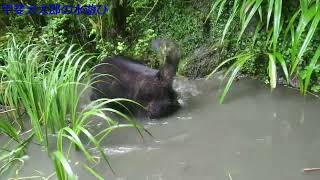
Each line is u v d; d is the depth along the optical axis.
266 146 2.65
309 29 2.89
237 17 3.71
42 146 2.74
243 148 2.64
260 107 3.19
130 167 2.48
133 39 4.36
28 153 2.67
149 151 2.65
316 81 3.28
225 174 2.37
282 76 3.52
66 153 2.65
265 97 3.34
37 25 4.53
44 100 2.73
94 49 4.41
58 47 3.73
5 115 3.23
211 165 2.47
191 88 3.61
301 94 3.27
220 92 3.50
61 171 2.05
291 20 3.08
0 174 2.45
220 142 2.73
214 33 3.90
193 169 2.44
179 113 3.17
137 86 3.09
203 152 2.62
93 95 3.30
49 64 3.46
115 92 3.17
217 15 3.64
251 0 3.18
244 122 2.98
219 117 3.08
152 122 3.06
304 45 2.80
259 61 3.62
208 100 3.38
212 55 3.86
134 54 4.08
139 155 2.61
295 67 3.00
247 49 3.63
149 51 4.03
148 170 2.45
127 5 4.34
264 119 3.01
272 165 2.43
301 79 3.21
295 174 2.33
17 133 2.85
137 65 3.30
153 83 3.07
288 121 2.95
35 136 2.84
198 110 3.21
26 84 2.74
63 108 2.64
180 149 2.66
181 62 3.91
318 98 3.23
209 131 2.88
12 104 3.03
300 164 2.42
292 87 3.44
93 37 4.47
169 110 3.13
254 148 2.63
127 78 3.16
